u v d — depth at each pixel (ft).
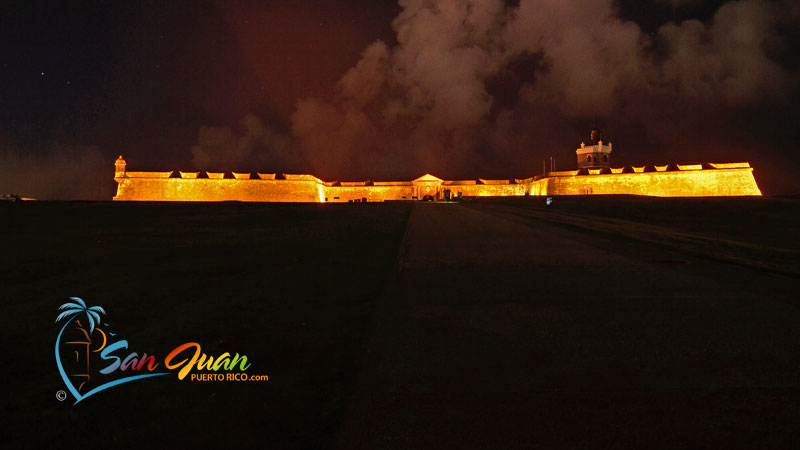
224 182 375.04
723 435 13.53
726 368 18.38
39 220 119.55
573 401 15.85
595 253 50.49
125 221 116.26
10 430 14.96
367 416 15.12
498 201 221.25
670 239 65.36
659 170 353.51
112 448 13.79
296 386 17.83
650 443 13.20
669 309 27.27
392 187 403.54
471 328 24.34
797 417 14.46
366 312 28.37
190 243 73.51
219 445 13.78
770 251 57.36
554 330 23.73
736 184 335.88
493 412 15.20
